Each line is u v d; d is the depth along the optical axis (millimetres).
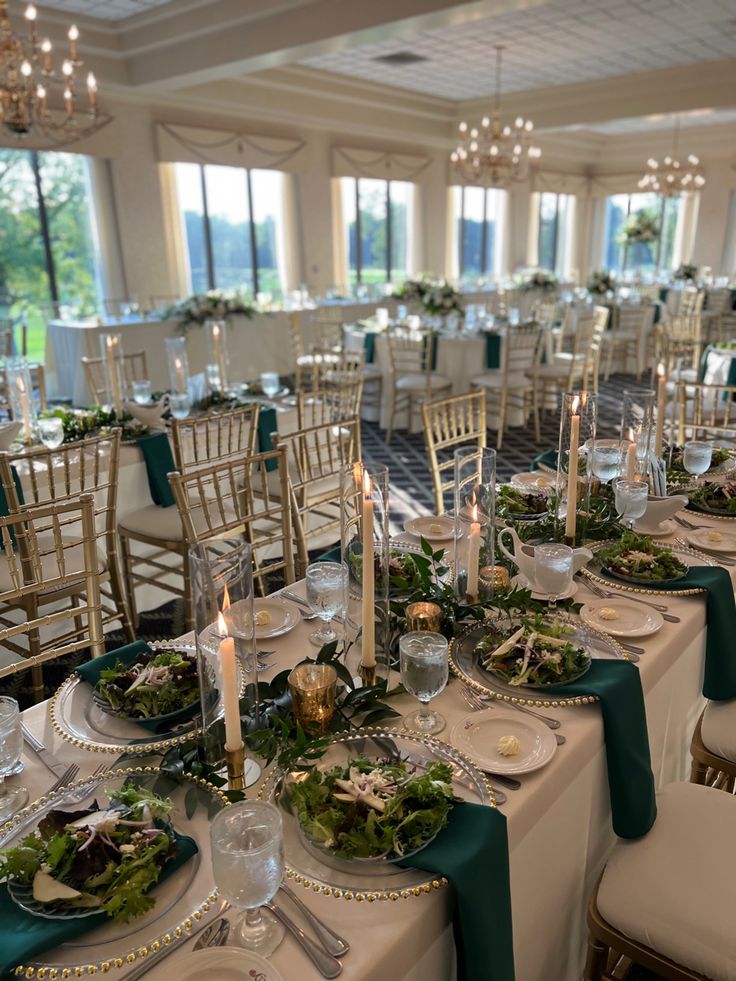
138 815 1044
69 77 4840
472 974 1015
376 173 11016
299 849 1051
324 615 1535
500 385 6742
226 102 8406
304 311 9320
